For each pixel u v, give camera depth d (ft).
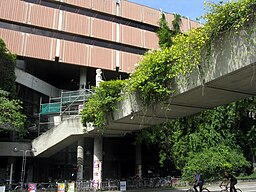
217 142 76.07
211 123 75.92
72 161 97.45
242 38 23.36
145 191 70.23
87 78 122.83
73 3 109.09
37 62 105.09
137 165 96.58
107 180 77.77
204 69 27.27
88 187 68.54
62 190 55.62
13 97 75.00
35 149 75.72
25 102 90.89
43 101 102.22
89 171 96.02
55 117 90.89
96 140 74.33
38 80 98.99
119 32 115.14
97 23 111.65
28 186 57.36
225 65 24.97
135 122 47.26
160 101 33.86
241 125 79.77
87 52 107.24
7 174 81.05
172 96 32.09
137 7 122.62
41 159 92.84
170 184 81.25
